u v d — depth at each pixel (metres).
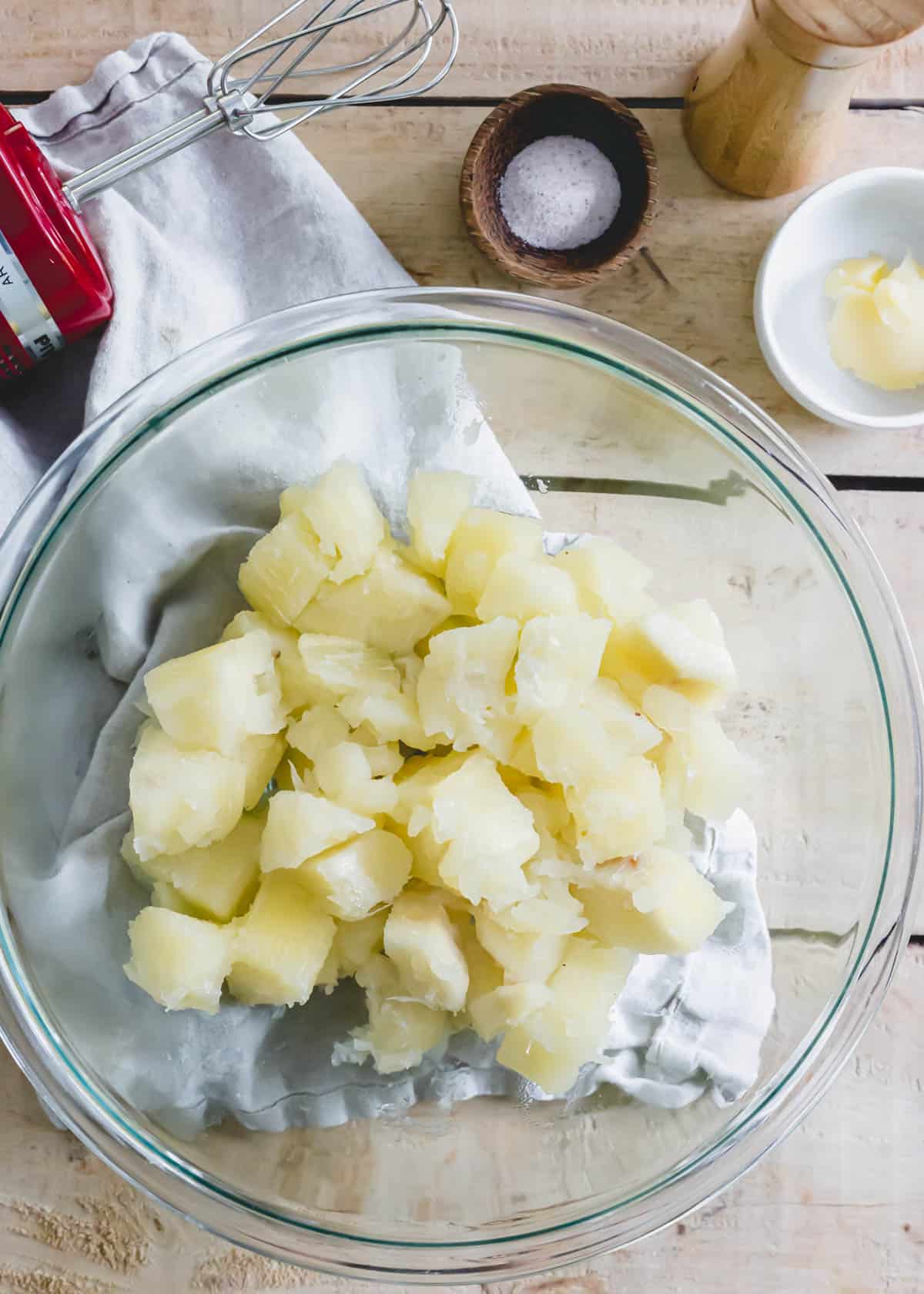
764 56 0.34
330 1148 0.35
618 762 0.30
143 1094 0.33
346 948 0.32
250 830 0.31
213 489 0.34
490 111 0.39
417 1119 0.35
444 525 0.31
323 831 0.29
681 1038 0.35
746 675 0.36
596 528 0.37
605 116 0.37
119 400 0.32
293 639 0.32
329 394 0.34
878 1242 0.39
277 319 0.33
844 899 0.35
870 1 0.31
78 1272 0.37
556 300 0.39
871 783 0.35
